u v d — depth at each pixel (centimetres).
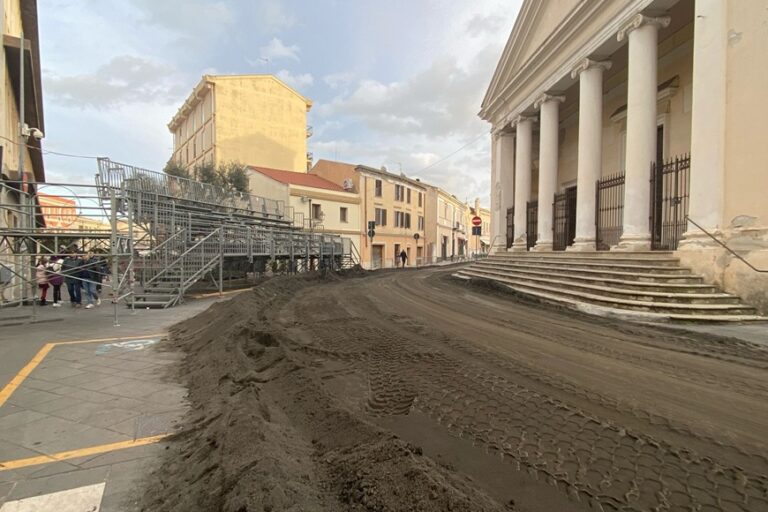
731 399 378
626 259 998
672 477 249
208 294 1364
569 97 1691
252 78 3688
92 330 770
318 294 1279
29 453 295
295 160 4031
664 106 1286
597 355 530
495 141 2106
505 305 999
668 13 1048
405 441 274
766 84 742
